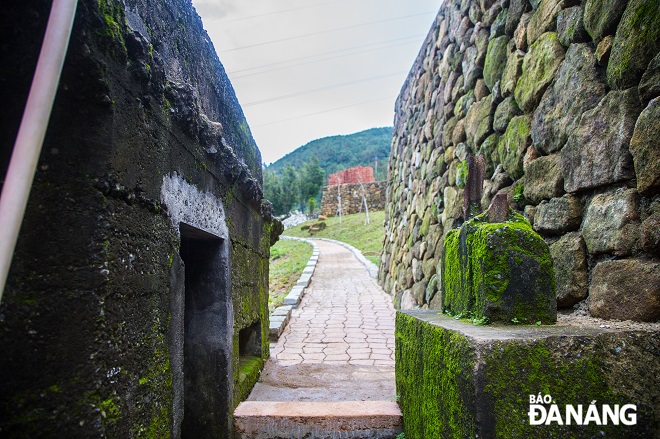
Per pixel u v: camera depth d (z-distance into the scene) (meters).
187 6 2.07
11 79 1.14
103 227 1.13
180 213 1.70
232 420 2.32
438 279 4.76
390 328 5.36
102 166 1.13
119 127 1.21
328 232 22.56
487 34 3.97
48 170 1.11
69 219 1.11
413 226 6.47
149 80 1.37
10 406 1.06
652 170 1.71
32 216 1.09
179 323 1.67
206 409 2.24
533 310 1.65
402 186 7.95
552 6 2.73
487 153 3.65
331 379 3.32
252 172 3.43
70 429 1.06
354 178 28.48
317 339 4.79
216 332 2.31
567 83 2.44
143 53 1.31
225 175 2.41
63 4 0.98
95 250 1.11
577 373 1.30
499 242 1.69
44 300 1.09
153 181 1.44
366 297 7.84
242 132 3.12
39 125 0.94
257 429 2.31
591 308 2.04
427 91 6.29
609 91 2.12
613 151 1.99
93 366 1.08
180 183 1.71
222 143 2.26
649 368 1.32
